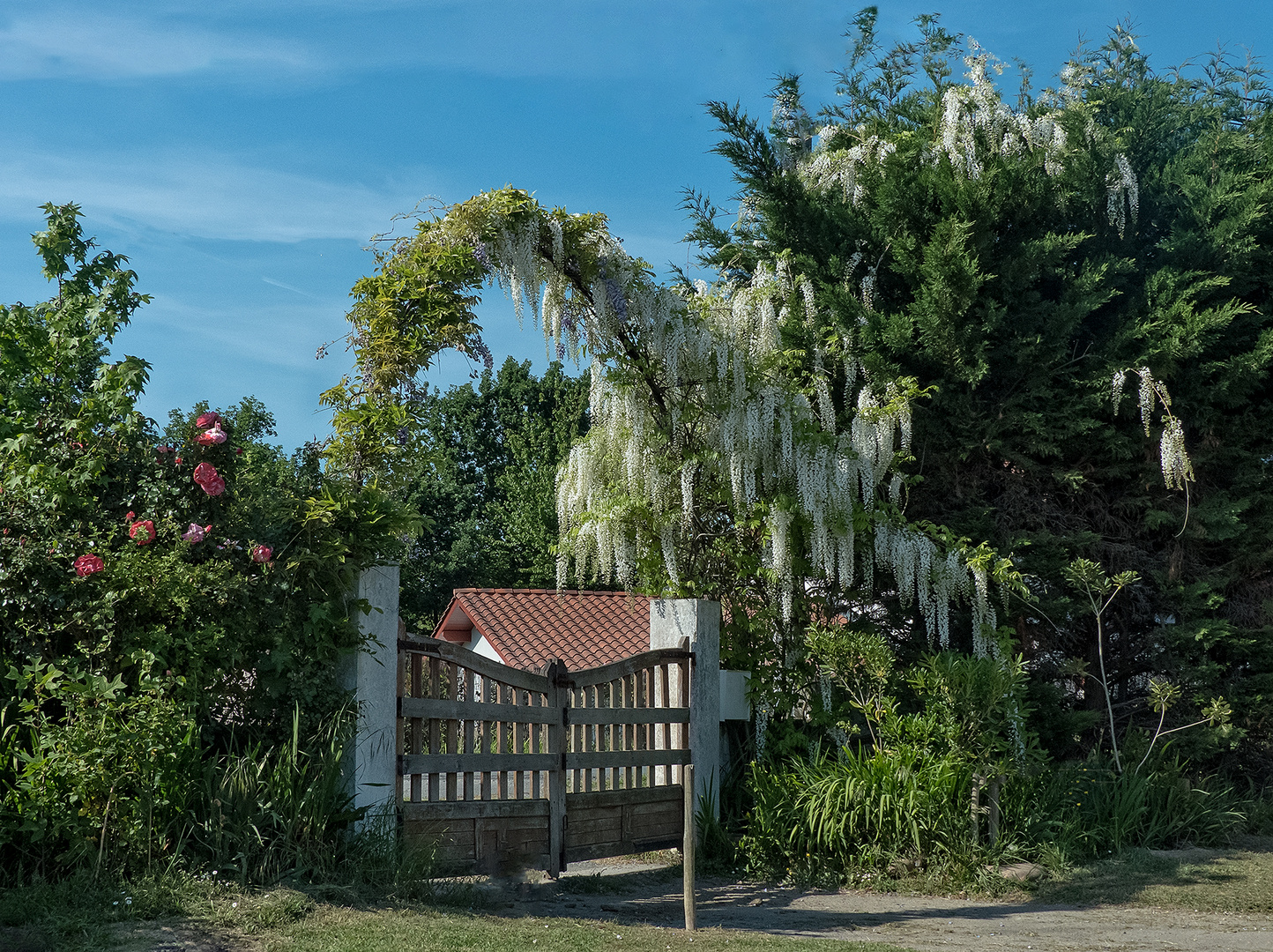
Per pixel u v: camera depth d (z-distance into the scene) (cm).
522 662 2011
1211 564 1188
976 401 1087
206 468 666
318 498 730
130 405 695
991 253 1077
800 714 1015
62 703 618
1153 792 964
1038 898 776
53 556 628
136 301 953
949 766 857
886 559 995
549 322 920
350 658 705
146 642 626
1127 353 1091
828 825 845
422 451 792
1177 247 1131
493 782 930
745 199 1181
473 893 682
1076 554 1095
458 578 3250
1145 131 1226
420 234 835
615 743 895
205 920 524
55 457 674
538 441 3328
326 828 651
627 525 1010
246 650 678
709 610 991
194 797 600
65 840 577
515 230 849
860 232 1116
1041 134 1134
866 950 577
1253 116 1345
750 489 959
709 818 922
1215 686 1138
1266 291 1173
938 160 1099
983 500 1102
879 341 1066
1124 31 1339
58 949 470
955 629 1075
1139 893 777
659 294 930
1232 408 1170
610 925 628
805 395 1001
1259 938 653
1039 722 1054
